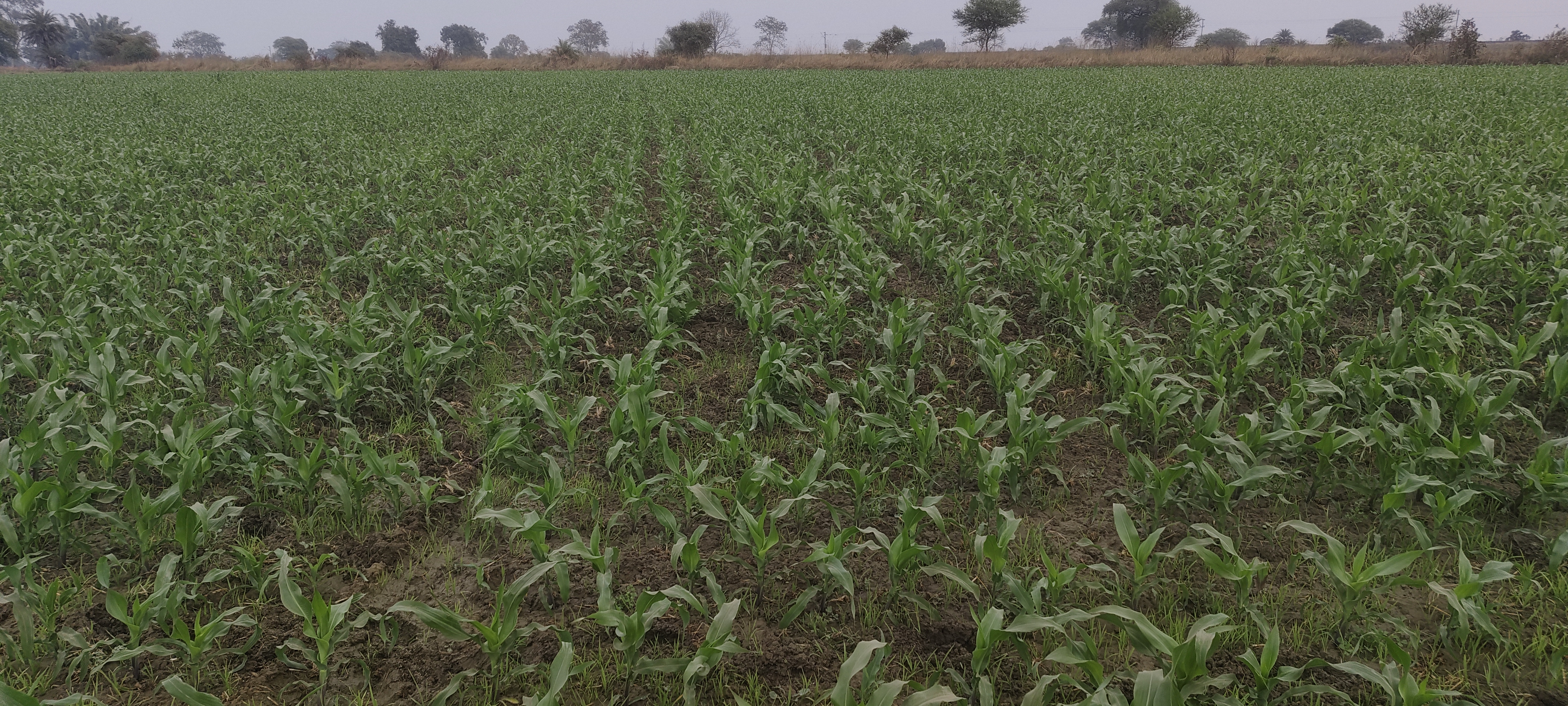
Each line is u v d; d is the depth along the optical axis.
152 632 3.72
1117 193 10.77
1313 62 45.53
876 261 8.71
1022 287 8.63
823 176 13.00
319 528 4.55
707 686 3.52
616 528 4.62
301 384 5.76
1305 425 4.98
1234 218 10.22
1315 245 9.12
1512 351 5.58
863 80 36.09
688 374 6.64
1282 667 3.47
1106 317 6.71
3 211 10.88
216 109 25.09
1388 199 10.80
